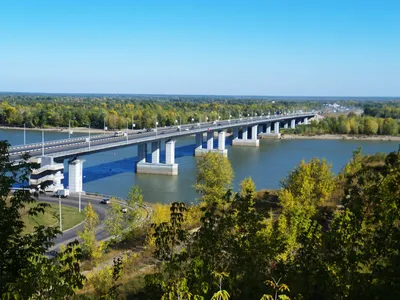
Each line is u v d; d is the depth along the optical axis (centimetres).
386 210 1383
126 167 12525
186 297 1386
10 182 1667
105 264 4025
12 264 1491
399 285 1319
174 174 11688
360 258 1423
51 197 7800
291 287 1559
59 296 1276
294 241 2306
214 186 6844
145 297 2731
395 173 1388
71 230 5675
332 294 1479
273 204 5594
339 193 5278
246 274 1662
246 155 15238
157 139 12012
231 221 1759
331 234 1543
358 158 7050
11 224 1570
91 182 10194
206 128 16025
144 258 4038
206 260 1553
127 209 5800
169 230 1731
